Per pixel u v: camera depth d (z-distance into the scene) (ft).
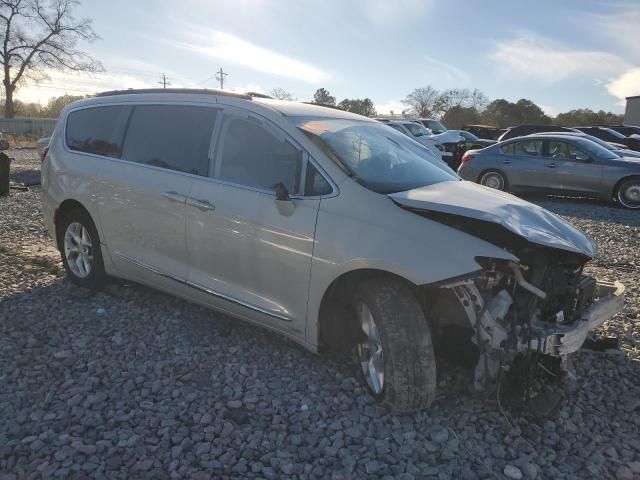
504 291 10.26
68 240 17.65
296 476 9.10
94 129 17.01
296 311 12.09
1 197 37.01
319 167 11.93
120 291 17.28
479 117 247.29
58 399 11.14
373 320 10.94
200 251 13.74
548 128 76.95
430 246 10.16
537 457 9.77
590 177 41.22
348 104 246.68
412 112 245.24
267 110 13.17
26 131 177.58
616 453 9.96
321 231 11.39
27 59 189.98
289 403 11.21
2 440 9.68
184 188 13.97
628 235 29.66
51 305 16.16
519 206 11.57
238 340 14.10
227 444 9.86
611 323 15.94
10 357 12.88
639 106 168.35
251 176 12.99
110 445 9.68
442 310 10.92
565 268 11.30
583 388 12.26
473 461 9.62
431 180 12.95
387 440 10.05
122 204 15.44
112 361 12.78
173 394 11.41
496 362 10.30
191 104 14.66
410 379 10.32
